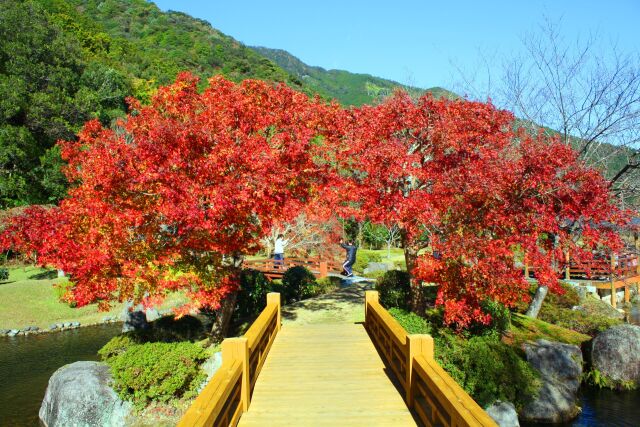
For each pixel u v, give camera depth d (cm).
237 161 876
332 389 632
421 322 1023
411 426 508
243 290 1470
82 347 1659
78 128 3700
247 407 559
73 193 971
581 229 1147
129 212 846
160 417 945
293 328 1050
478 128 1092
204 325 1391
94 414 939
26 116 3412
